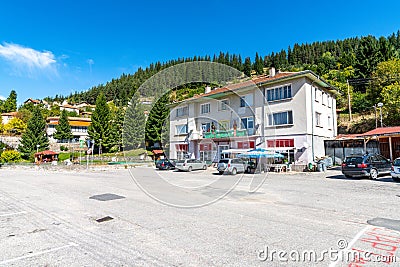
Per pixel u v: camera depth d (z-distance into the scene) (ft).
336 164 76.64
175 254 12.42
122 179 52.70
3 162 127.44
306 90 70.79
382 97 96.07
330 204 23.91
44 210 22.97
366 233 15.31
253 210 21.72
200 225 17.33
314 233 15.40
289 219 18.67
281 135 73.31
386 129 64.08
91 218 19.75
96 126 121.80
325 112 82.79
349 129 104.99
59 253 12.81
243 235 15.14
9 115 233.76
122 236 15.28
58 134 187.11
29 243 14.34
